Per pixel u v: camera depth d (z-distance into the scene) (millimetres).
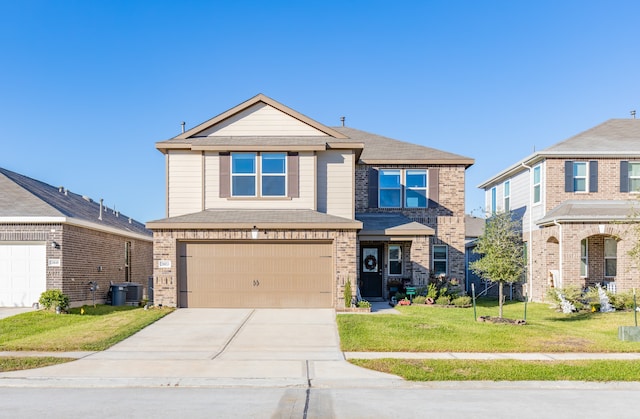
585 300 19672
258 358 11141
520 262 15938
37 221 18031
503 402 8094
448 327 14164
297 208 19234
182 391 8820
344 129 26953
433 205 23438
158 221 17750
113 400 8172
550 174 22797
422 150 24359
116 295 21500
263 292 17812
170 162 19469
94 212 24531
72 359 10961
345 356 11305
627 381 9273
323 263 17891
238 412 7492
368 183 23562
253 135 20156
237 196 19266
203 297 17828
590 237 22250
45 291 18062
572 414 7477
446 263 23281
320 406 7820
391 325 14352
